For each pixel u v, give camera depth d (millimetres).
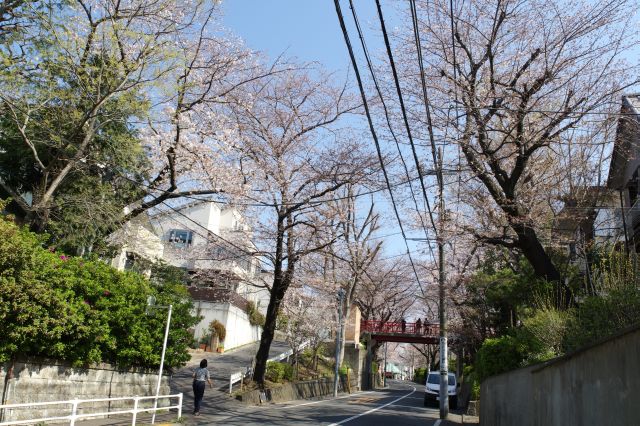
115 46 12852
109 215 14750
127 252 22203
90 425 11188
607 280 10102
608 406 5008
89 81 13125
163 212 19344
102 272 12414
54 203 14188
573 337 9328
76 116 13484
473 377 25344
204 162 16312
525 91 13820
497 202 15094
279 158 18562
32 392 10523
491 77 13922
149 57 13172
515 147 15234
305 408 19969
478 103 14070
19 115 13391
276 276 21375
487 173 15070
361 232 29156
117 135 14992
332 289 29188
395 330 47031
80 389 12070
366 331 46812
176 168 16422
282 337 45656
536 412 8094
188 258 23406
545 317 12023
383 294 46250
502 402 11695
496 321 26281
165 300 15062
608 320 8375
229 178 17062
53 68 12805
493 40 13875
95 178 15305
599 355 5258
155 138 15750
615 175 19281
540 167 16844
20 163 15469
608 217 18797
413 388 60000
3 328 9406
